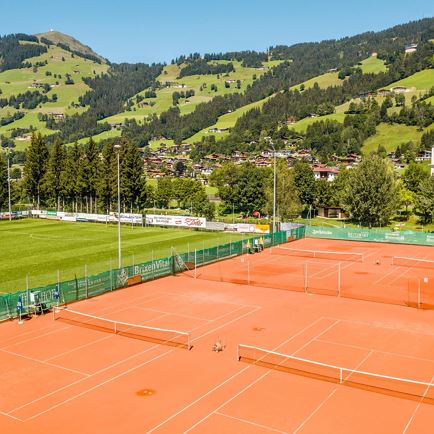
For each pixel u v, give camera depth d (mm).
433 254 75750
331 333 39562
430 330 40344
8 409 26906
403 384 29812
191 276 60219
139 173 121625
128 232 97438
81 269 63594
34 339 37750
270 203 111875
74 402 27656
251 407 26953
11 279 57938
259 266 66438
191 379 30578
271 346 36562
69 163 126438
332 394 28469
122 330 39969
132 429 24750
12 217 118625
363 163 111312
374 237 87312
